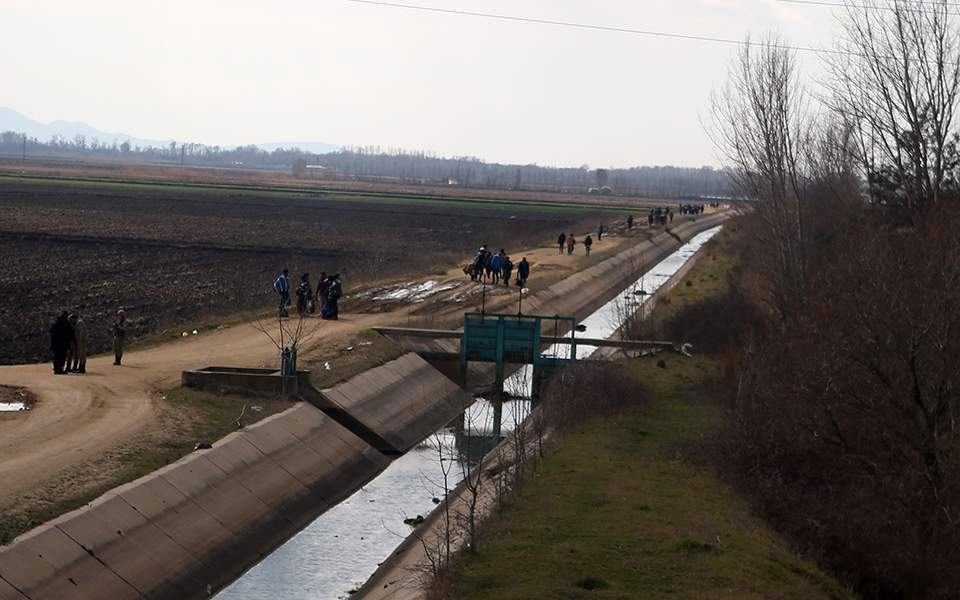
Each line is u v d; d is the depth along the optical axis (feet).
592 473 115.14
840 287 128.98
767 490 108.68
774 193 180.75
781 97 186.80
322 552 107.96
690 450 124.67
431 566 90.12
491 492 116.88
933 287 112.47
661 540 91.81
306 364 165.27
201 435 121.70
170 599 91.71
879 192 175.32
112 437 114.93
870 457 110.93
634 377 165.78
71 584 84.69
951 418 107.45
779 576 86.58
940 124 163.22
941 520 99.96
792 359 123.95
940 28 164.04
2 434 111.86
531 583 80.64
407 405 168.25
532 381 192.24
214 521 105.29
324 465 131.64
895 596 94.53
